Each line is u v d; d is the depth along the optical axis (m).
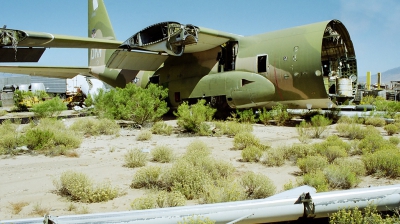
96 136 12.39
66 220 3.52
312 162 6.81
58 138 9.98
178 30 13.54
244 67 15.30
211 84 16.12
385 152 7.07
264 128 14.24
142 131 13.09
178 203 4.72
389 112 16.58
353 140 10.10
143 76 19.89
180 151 9.40
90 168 7.48
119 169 7.38
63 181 5.76
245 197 5.15
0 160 8.34
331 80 15.42
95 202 5.24
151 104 15.08
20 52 13.14
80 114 21.69
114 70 21.58
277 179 6.46
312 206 3.91
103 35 22.55
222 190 5.14
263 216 3.83
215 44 15.83
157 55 17.14
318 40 13.41
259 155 8.08
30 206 5.05
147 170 6.12
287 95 14.45
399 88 36.66
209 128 12.98
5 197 5.48
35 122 16.44
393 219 3.83
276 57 14.36
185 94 17.19
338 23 14.58
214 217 3.72
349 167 6.63
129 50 14.96
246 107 15.91
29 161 8.23
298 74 13.77
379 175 6.64
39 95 33.09
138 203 4.71
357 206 4.00
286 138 11.58
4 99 39.78
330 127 14.34
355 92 16.25
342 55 16.38
